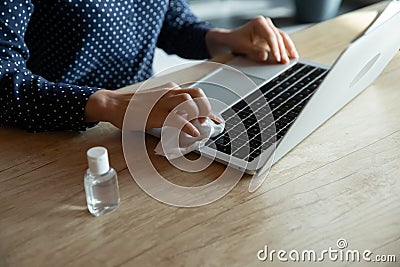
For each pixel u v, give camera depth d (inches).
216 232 29.3
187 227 29.7
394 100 41.1
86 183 30.7
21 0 41.8
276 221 29.9
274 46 47.4
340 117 39.2
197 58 56.9
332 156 35.1
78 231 29.9
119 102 38.7
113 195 31.1
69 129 39.0
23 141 38.2
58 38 51.0
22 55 42.8
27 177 34.5
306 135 36.4
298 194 31.8
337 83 34.6
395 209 30.4
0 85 39.8
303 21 118.7
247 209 30.8
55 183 33.8
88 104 38.4
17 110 39.1
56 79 52.4
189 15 59.6
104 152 30.4
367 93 42.2
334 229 29.1
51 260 28.1
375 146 36.0
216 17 121.5
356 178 33.0
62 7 48.9
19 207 31.9
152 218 30.5
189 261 27.5
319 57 48.5
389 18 38.3
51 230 30.0
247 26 50.4
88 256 28.2
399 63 46.6
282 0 129.1
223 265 27.2
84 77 53.4
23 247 29.0
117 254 28.2
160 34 59.7
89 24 50.0
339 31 53.2
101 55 52.8
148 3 53.8
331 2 115.8
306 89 42.1
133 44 54.7
